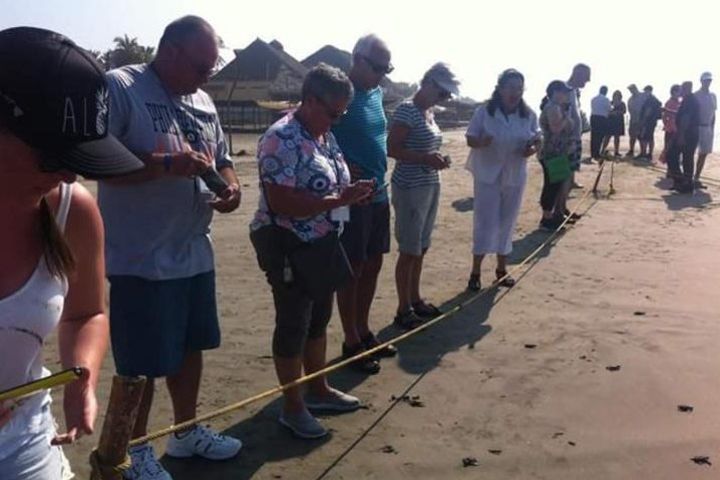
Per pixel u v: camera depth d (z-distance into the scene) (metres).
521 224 10.82
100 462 2.19
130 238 3.50
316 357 4.63
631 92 21.11
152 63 3.57
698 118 14.00
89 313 2.27
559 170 10.10
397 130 5.84
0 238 1.88
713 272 8.10
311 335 4.57
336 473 3.97
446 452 4.21
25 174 1.79
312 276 4.06
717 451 4.23
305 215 3.96
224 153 3.97
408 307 6.26
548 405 4.81
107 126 1.84
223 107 51.47
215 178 3.53
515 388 5.07
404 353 5.69
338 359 5.53
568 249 9.25
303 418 4.34
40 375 2.09
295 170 3.97
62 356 2.18
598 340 5.96
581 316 6.59
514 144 7.07
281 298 4.16
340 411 4.70
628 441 4.34
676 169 14.95
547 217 10.44
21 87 1.68
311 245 4.06
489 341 5.96
